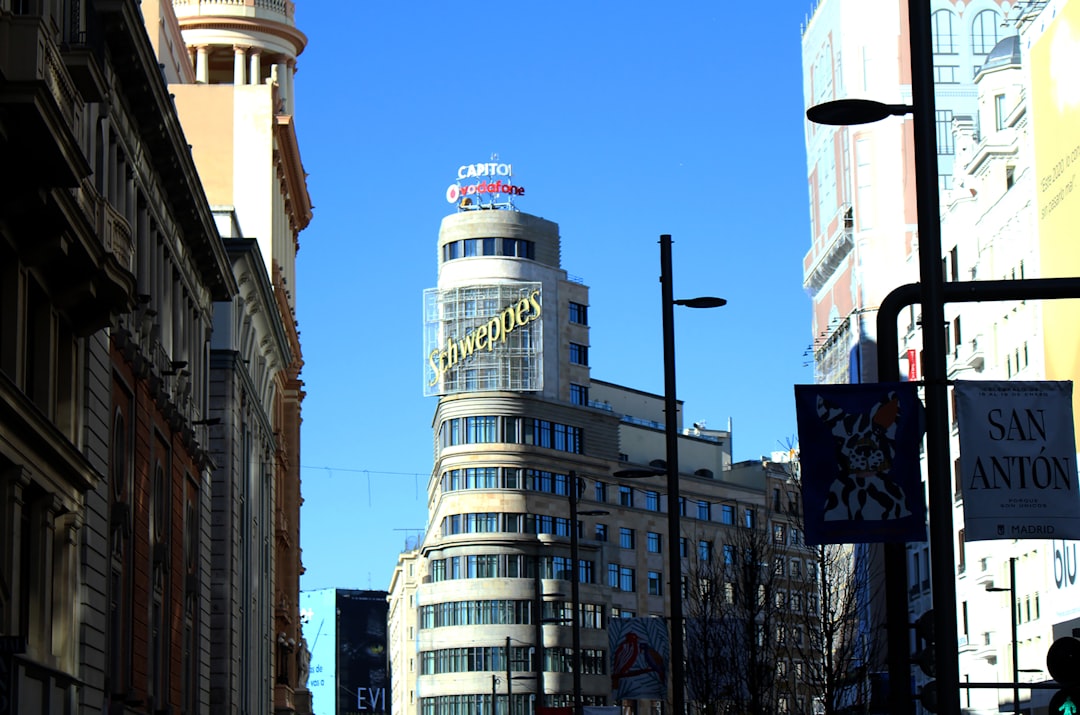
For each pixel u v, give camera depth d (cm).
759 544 8775
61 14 4253
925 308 1905
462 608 16650
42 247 3791
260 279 8738
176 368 5997
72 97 4050
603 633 17062
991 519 1955
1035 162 9719
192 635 6538
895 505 2031
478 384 17062
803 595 8362
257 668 9219
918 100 1916
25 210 3609
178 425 5981
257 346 9438
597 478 17575
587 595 16975
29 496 3906
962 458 1969
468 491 16838
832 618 7562
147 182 5572
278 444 11062
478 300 17325
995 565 10494
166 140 5519
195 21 12312
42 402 4044
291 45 12750
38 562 3912
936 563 1847
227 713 7481
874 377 13425
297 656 12394
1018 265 10131
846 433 2050
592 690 16750
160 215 5828
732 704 7344
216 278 6888
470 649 16525
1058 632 9294
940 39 13912
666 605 17962
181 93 10625
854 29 14100
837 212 14250
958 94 13812
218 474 7681
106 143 4822
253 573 8938
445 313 17412
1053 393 1981
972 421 1972
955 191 11506
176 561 6097
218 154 10606
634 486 17900
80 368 4319
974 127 12656
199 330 6850
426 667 16912
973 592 10888
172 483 5978
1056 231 9375
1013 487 1962
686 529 18188
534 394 17212
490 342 17188
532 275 17488
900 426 2044
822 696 7656
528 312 17350
